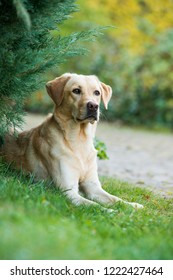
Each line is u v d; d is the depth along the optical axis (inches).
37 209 206.8
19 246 166.1
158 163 458.6
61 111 270.2
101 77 725.3
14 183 236.5
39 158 278.7
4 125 268.1
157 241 198.4
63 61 262.1
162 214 263.4
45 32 263.6
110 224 223.6
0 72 244.8
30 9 237.1
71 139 270.4
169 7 790.5
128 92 727.1
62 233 184.4
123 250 189.6
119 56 737.6
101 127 695.7
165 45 733.9
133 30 753.6
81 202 255.4
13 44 251.6
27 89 259.3
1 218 182.7
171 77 715.4
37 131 283.9
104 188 305.9
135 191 309.3
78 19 684.7
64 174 267.7
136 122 729.0
